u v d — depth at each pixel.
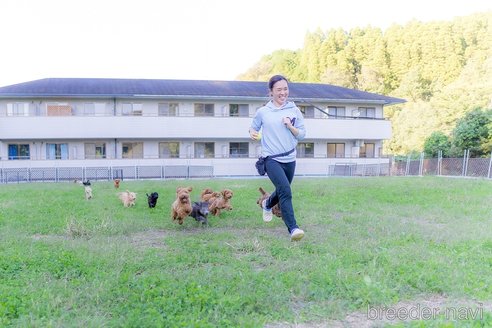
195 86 24.72
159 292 2.38
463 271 2.76
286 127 3.91
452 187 10.33
